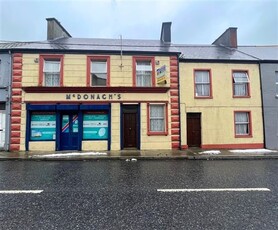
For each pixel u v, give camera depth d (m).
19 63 13.53
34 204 4.70
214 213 4.23
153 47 15.58
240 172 7.93
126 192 5.54
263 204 4.68
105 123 13.80
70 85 13.66
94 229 3.60
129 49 14.59
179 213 4.23
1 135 13.34
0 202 4.82
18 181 6.63
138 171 8.15
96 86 13.57
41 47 13.98
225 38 19.12
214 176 7.30
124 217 4.06
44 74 13.77
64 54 13.80
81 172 7.95
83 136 13.60
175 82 14.34
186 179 6.89
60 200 4.95
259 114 15.03
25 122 13.30
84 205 4.65
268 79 15.31
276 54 17.20
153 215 4.14
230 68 15.14
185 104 14.54
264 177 7.13
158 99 14.07
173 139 13.95
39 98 13.40
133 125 14.01
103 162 10.24
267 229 3.59
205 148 14.41
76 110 13.55
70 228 3.63
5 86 13.38
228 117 14.79
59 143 13.41
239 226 3.69
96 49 14.01
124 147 13.85
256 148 14.68
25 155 11.48
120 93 13.80
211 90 14.84
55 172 7.95
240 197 5.13
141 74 14.37
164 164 9.70
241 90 15.29
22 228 3.63
